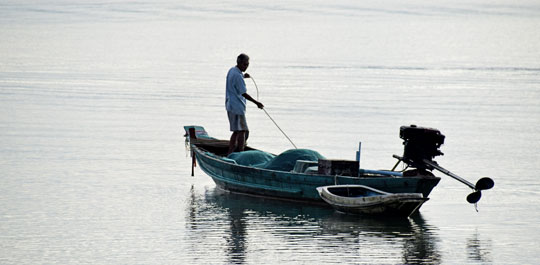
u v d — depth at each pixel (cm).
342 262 4150
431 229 4872
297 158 5738
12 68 15850
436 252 4366
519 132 8981
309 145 7981
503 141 8350
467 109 10888
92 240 4525
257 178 5616
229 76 6062
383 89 13150
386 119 9888
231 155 6078
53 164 6856
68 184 6069
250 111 10581
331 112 10469
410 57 19662
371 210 5041
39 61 17450
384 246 4469
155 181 6278
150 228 4809
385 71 16200
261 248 4384
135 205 5431
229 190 5941
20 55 18712
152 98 11831
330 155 7444
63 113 10138
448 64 17900
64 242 4478
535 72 16225
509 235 4756
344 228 4853
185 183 6234
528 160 7288
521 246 4512
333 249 4384
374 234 4725
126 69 16088
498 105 11325
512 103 11562
